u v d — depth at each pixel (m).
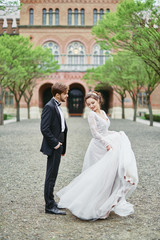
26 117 35.41
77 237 2.76
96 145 3.64
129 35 11.24
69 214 3.45
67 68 35.22
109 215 3.43
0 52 15.25
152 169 5.97
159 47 11.32
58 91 3.43
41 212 3.49
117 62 21.23
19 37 18.53
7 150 8.73
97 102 3.69
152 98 37.19
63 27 35.66
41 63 22.39
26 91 34.78
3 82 18.61
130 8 10.24
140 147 9.35
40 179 5.11
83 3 36.25
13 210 3.53
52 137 3.31
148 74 17.47
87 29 35.72
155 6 10.26
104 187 3.29
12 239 2.70
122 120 27.95
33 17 36.34
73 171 5.80
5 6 10.64
